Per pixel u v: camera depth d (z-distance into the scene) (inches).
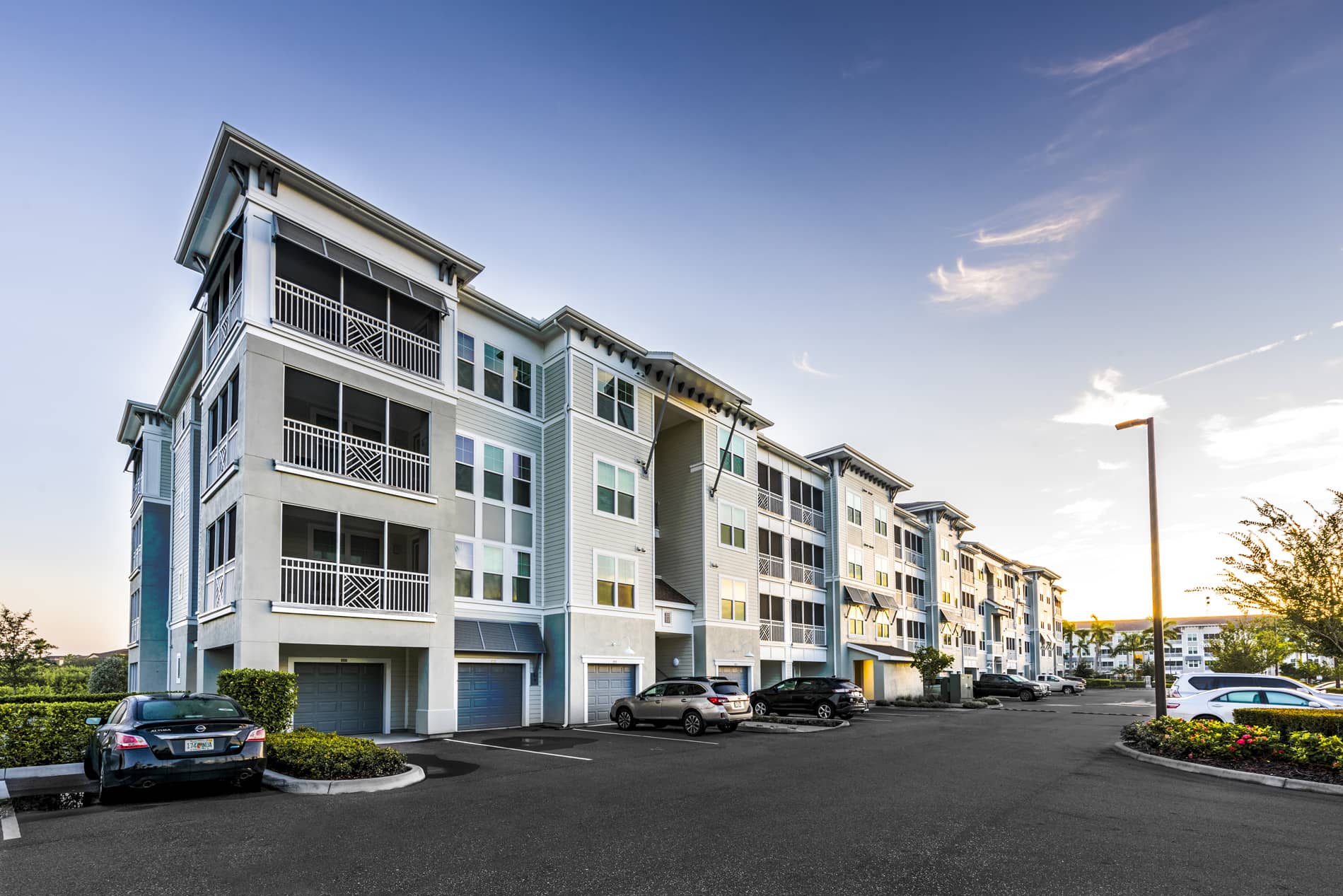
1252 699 794.8
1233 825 375.9
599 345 1019.3
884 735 832.3
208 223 748.0
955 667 2159.2
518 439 956.6
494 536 903.1
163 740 399.2
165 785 429.7
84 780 471.8
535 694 905.5
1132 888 272.1
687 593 1182.9
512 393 957.2
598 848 317.7
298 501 667.4
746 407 1261.1
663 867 291.6
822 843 329.4
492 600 882.8
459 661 831.1
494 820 367.9
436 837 333.4
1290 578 724.0
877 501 1824.6
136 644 1136.2
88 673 1593.3
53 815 371.2
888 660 1551.4
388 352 762.8
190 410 937.5
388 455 754.8
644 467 1067.3
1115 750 696.4
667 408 1154.7
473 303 910.4
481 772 525.0
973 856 310.8
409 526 754.8
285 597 676.7
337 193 725.9
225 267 735.7
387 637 716.7
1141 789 479.2
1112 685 3253.0
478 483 894.4
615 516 1001.5
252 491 639.1
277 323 673.0
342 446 713.0
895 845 327.0
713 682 832.9
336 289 788.0
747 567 1262.3
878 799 432.5
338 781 440.5
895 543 1914.4
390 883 269.7
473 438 896.9
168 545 1087.6
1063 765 590.6
